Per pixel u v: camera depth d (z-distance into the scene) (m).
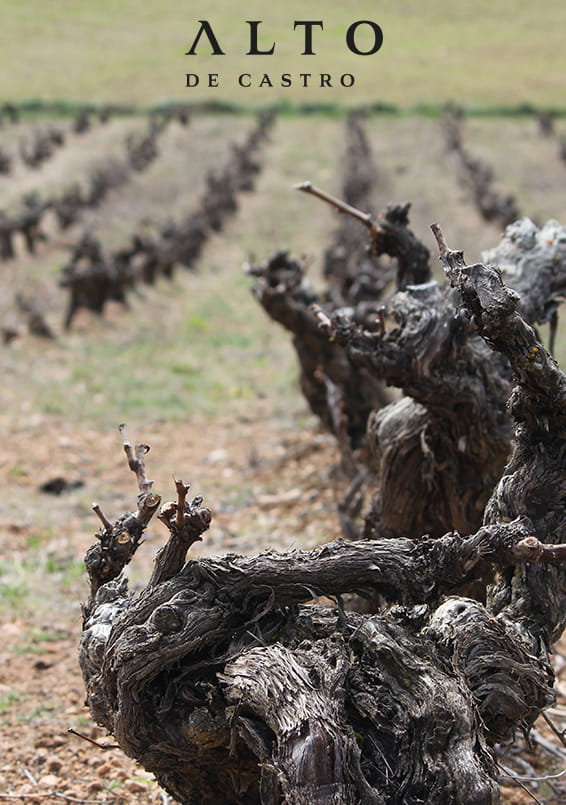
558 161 43.62
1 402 13.70
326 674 3.21
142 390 14.65
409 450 5.36
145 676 3.40
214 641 3.45
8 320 18.56
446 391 4.96
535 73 64.94
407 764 3.11
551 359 3.50
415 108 57.31
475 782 2.95
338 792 2.95
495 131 51.78
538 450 3.70
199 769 3.66
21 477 10.92
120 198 36.56
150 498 3.99
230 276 26.02
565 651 6.83
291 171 43.22
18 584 8.01
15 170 41.38
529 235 5.72
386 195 35.31
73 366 15.84
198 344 17.92
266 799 3.16
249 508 10.02
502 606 3.72
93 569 3.95
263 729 3.19
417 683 3.20
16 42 71.19
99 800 5.09
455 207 33.47
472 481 5.32
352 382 9.74
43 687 6.41
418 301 4.98
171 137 51.16
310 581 3.46
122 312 20.33
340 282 19.22
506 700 3.26
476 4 80.62
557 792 5.17
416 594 3.46
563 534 3.68
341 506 8.48
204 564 3.46
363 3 72.69
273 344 18.03
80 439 12.31
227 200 33.88
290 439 12.19
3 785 5.25
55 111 57.66
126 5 79.12
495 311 3.42
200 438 12.55
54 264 25.45
